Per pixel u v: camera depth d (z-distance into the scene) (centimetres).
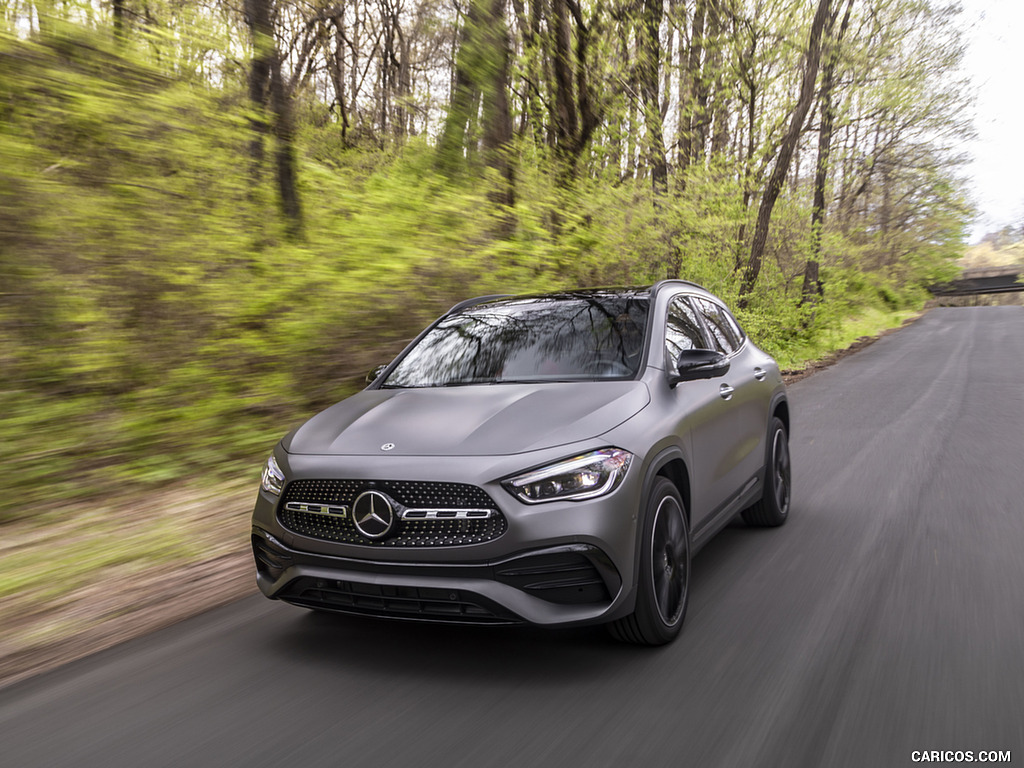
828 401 1229
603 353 415
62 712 302
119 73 691
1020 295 9106
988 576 434
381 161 1055
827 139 2302
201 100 752
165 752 270
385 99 1177
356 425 368
